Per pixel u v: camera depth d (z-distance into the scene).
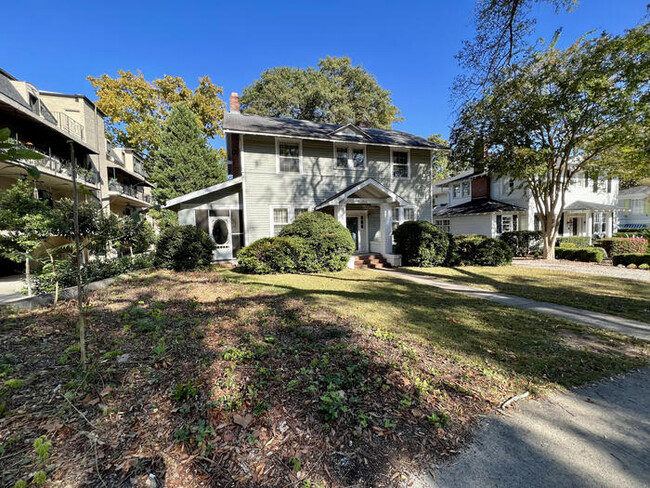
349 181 14.45
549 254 15.30
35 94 14.24
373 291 7.57
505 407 2.69
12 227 5.83
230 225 13.18
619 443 2.25
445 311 5.75
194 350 3.58
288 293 7.04
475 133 13.77
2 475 1.77
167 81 27.17
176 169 21.55
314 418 2.42
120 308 5.47
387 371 3.19
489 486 1.86
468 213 20.28
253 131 12.14
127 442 2.08
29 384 2.76
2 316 4.86
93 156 18.30
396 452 2.12
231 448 2.08
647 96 10.47
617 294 7.39
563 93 11.30
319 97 26.53
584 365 3.51
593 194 21.06
